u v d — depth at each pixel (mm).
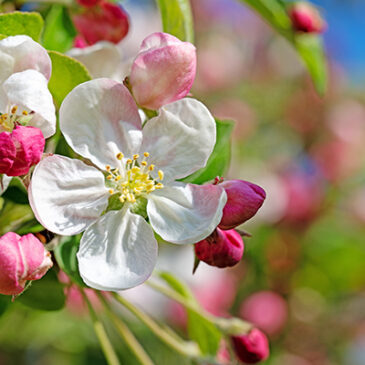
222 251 322
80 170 319
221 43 832
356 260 589
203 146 324
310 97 752
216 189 319
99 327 358
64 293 347
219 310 546
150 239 322
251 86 801
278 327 570
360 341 606
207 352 376
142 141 325
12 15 326
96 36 364
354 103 780
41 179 314
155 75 321
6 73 314
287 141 736
